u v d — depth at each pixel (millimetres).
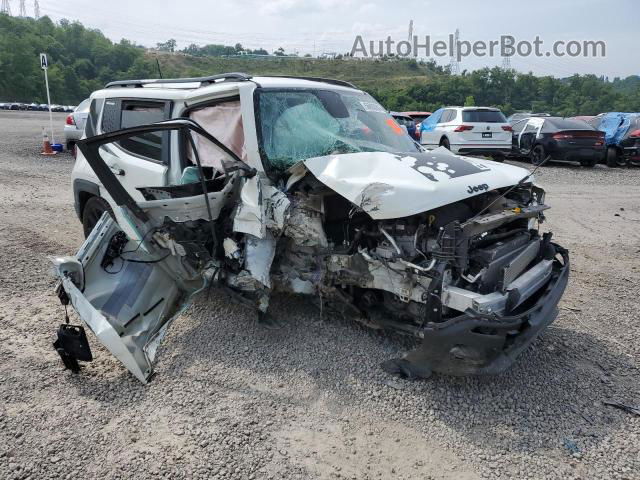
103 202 5246
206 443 2895
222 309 4520
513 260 3533
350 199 3383
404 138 4871
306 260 3898
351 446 2904
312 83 4758
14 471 2664
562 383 3580
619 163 15922
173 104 4645
